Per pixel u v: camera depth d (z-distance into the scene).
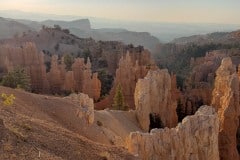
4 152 19.75
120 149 30.14
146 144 42.56
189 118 46.06
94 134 47.59
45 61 143.50
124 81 97.81
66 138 27.11
